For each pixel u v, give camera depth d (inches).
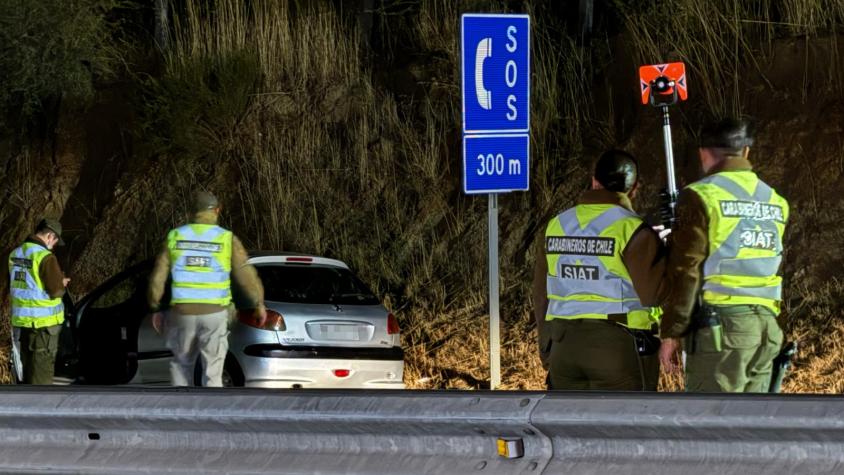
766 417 657.6
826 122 1731.1
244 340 1371.8
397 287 1884.8
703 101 1852.9
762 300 841.5
